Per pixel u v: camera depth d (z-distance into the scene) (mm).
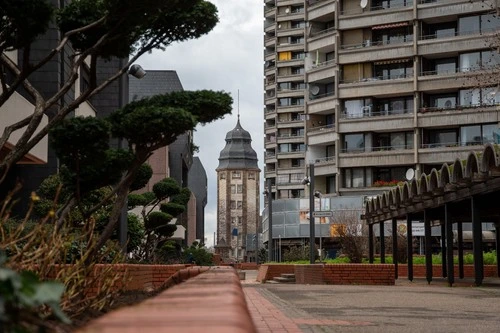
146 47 14984
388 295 21297
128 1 12055
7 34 12281
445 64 67562
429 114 66438
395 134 69562
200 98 15141
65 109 13422
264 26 123375
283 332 10102
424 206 29969
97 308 8070
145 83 80562
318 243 74000
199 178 134250
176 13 14688
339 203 67812
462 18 66438
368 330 10805
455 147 65938
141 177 25250
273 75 121438
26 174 29391
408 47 67438
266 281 38531
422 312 14695
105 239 14188
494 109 64125
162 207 43156
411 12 67625
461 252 35562
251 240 146500
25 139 12438
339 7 71250
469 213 32844
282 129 115875
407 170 69062
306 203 75688
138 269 16984
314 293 22641
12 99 23328
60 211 14914
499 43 40844
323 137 71812
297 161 114188
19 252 6172
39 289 2049
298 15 116312
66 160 14594
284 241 78312
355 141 70125
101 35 14070
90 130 14164
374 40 70375
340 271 31406
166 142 14641
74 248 12156
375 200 37094
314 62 74688
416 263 42500
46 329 2180
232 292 2744
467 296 20594
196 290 2936
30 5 11773
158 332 1648
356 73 70438
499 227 36250
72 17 14070
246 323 1803
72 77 12914
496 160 21469
